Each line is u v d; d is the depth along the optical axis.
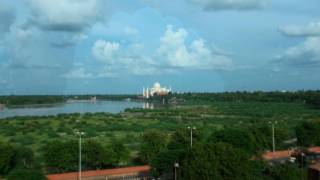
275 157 140.62
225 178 94.81
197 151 97.00
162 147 138.38
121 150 136.38
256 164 101.19
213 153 96.38
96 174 120.06
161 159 108.31
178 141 138.75
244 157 98.06
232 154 96.88
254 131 152.12
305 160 126.88
